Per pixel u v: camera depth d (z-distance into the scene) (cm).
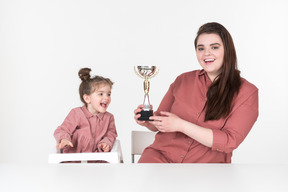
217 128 166
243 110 162
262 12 372
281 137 376
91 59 374
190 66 369
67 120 223
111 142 220
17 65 379
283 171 116
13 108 380
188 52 369
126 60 371
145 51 371
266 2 371
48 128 380
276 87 375
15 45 379
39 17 377
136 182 103
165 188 98
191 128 157
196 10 369
